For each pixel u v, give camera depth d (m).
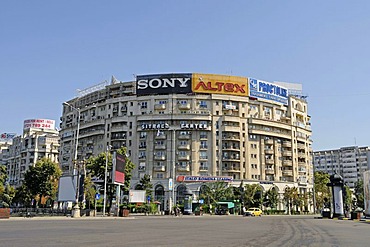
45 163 77.75
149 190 84.06
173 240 15.91
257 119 100.19
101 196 74.62
